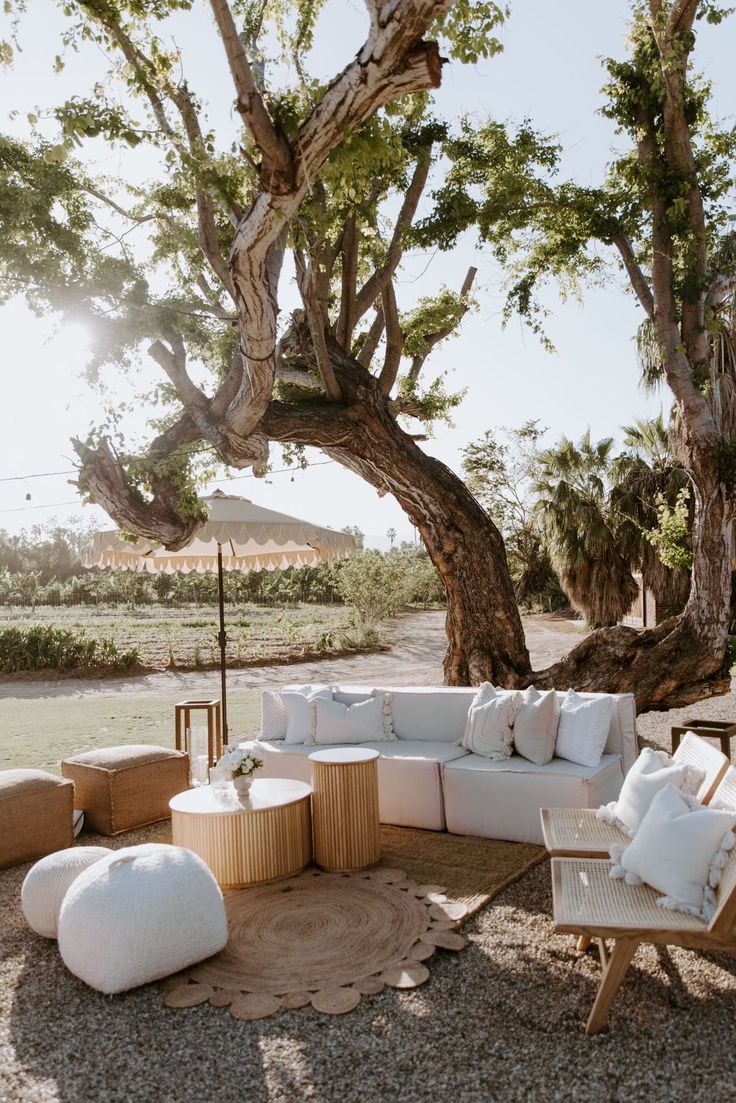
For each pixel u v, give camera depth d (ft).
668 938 10.30
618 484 68.03
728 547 28.89
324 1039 10.64
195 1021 11.27
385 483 31.19
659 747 29.99
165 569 33.01
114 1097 9.53
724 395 36.52
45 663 66.33
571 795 18.28
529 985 11.95
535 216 32.78
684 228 28.37
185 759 22.89
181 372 28.81
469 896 15.43
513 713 20.21
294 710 23.27
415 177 30.58
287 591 145.38
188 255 30.76
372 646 82.84
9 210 26.55
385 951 13.12
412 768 20.22
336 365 30.63
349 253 30.53
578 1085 9.48
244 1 28.19
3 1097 9.57
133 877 12.70
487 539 30.81
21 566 186.70
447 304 37.81
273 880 16.79
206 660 70.49
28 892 14.38
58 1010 11.76
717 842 11.00
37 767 29.37
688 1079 9.54
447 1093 9.39
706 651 28.66
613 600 68.85
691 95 29.45
